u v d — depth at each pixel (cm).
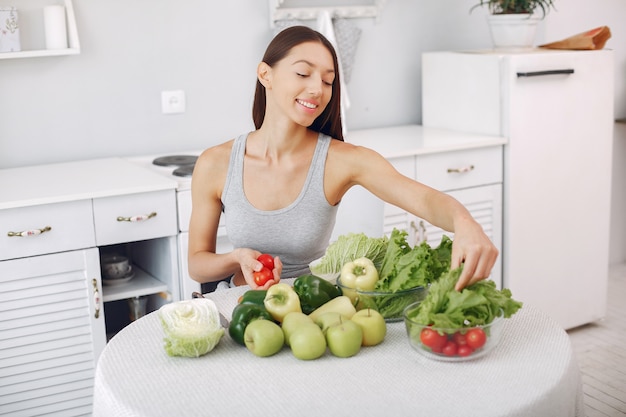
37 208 261
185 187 284
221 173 208
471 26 409
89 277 274
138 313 305
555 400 135
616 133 445
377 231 282
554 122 350
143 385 142
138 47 332
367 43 381
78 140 329
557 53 344
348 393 136
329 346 151
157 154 344
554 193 356
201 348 151
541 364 145
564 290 368
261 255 184
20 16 310
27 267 263
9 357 267
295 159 202
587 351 348
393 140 347
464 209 166
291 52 187
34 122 319
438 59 371
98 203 270
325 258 188
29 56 300
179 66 342
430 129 378
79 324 276
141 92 336
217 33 346
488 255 151
